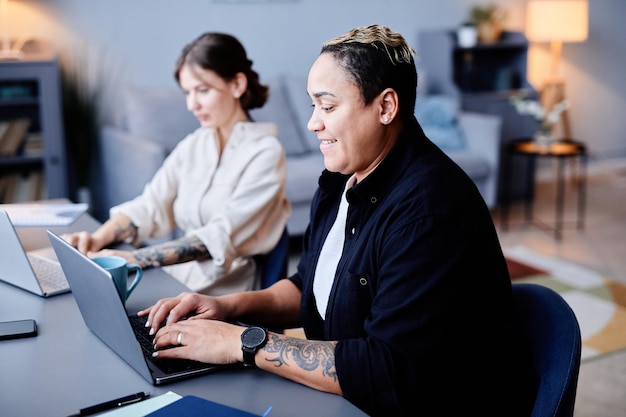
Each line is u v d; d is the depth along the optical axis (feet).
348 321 4.16
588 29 20.40
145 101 13.34
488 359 3.97
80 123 14.02
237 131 6.61
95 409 3.36
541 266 12.73
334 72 3.89
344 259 4.21
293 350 3.77
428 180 3.87
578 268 12.65
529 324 4.17
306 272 4.83
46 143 12.91
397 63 3.91
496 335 3.99
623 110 21.58
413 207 3.82
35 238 6.31
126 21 14.30
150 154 11.55
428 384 3.72
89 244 6.17
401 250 3.76
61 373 3.77
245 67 6.53
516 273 12.36
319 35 16.29
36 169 13.16
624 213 16.47
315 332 4.75
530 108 15.49
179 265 6.68
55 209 7.25
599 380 8.72
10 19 13.41
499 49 18.49
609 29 20.79
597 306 10.93
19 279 5.06
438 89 17.30
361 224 4.16
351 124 3.93
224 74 6.40
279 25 15.76
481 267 3.84
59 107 12.83
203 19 14.96
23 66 12.41
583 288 11.69
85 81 14.15
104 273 3.46
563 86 19.20
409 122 4.12
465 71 17.67
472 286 3.80
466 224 3.78
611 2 20.63
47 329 4.37
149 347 4.07
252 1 15.33
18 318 4.54
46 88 12.67
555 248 13.84
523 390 4.01
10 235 4.82
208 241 6.08
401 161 4.03
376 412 3.70
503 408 4.02
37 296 4.96
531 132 17.52
